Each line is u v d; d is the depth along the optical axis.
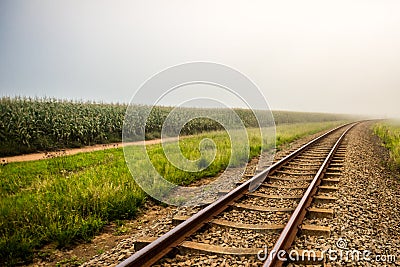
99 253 4.66
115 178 7.83
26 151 15.70
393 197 7.29
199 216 4.94
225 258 4.01
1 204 6.02
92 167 9.69
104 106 22.91
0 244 4.56
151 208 6.85
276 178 8.26
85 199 6.26
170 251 4.11
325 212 5.41
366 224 5.31
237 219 5.34
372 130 31.19
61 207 5.92
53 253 4.73
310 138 22.44
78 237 5.21
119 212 6.12
